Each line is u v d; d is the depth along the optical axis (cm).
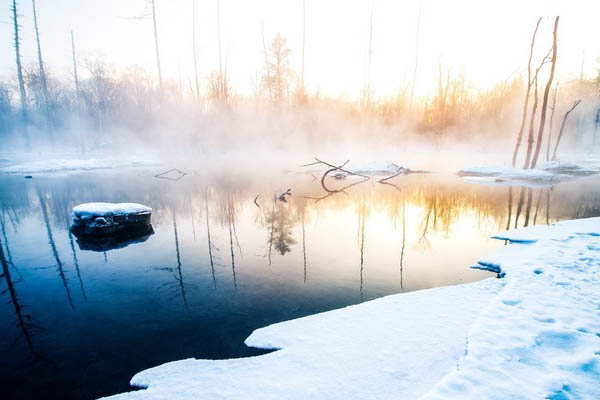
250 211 1122
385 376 274
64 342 378
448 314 376
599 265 464
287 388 268
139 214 875
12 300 488
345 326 364
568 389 225
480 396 221
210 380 288
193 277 566
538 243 621
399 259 642
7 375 322
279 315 427
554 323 312
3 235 830
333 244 754
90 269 609
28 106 3638
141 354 349
